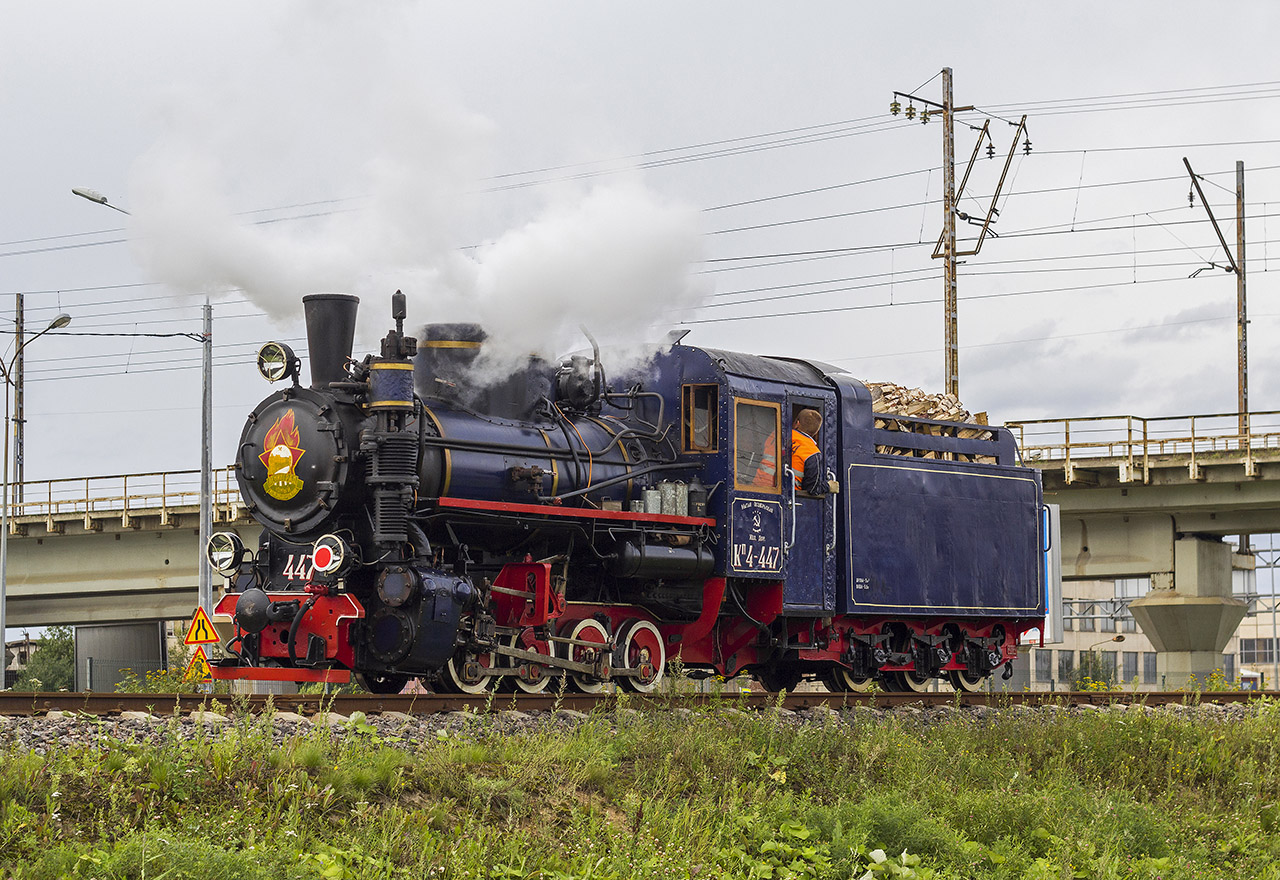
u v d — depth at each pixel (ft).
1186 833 35.24
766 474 45.16
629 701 37.99
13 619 121.70
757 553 44.52
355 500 37.55
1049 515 62.34
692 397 44.60
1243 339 127.44
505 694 38.34
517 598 39.55
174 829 23.50
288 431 38.14
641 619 43.27
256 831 23.85
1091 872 30.99
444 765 28.48
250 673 36.70
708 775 32.30
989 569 54.03
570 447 41.42
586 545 41.65
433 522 37.91
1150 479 94.43
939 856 30.40
